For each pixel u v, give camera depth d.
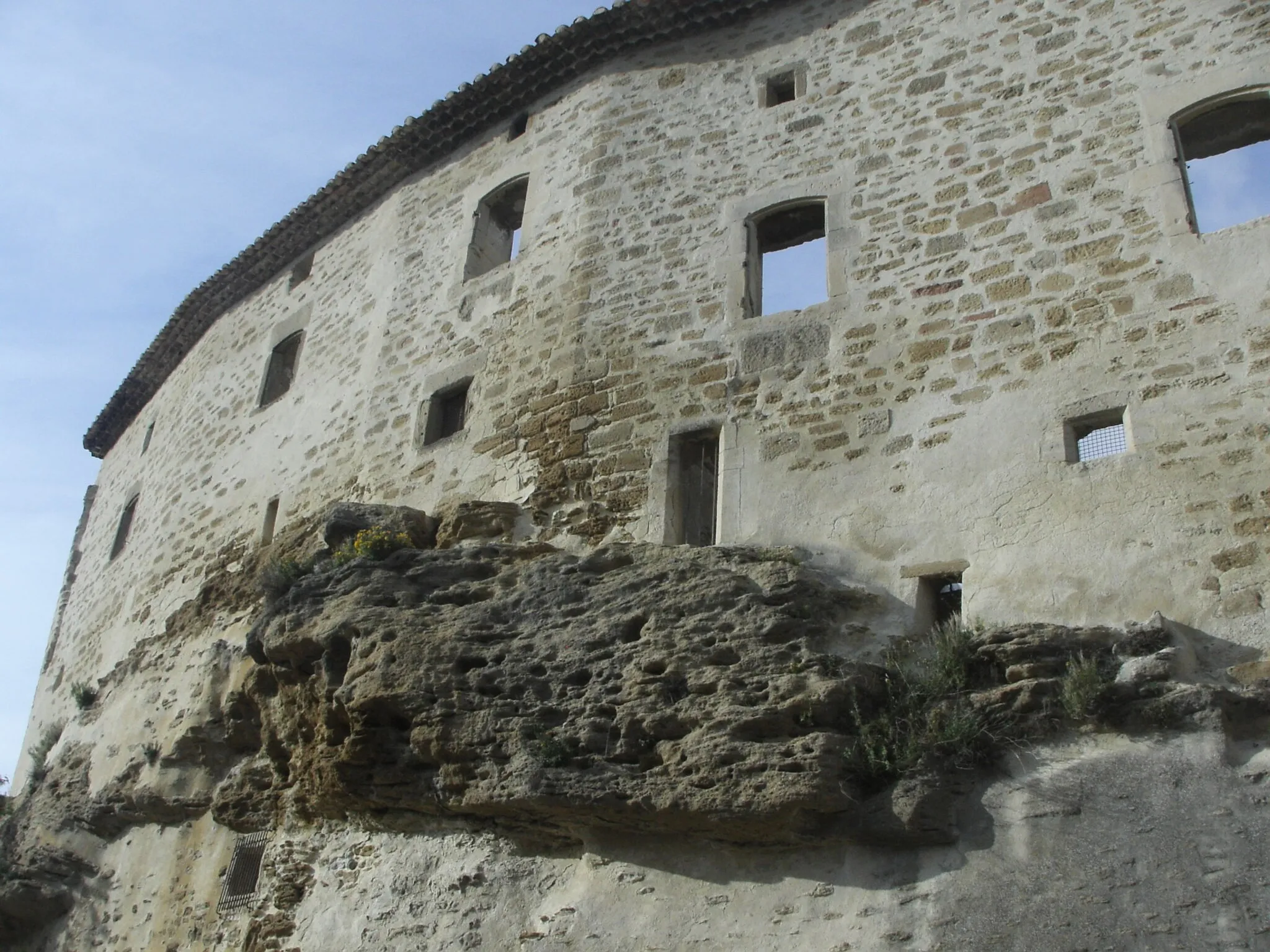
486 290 14.61
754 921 8.75
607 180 14.03
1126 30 11.73
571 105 15.18
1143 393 9.90
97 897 15.30
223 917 12.76
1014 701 8.80
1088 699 8.52
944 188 11.86
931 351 11.05
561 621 10.51
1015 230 11.24
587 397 12.59
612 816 9.45
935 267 11.47
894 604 10.05
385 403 14.99
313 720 11.71
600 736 9.66
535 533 12.12
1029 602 9.53
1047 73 11.93
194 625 16.23
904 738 8.91
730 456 11.46
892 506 10.51
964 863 8.28
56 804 16.94
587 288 13.32
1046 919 7.71
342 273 17.75
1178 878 7.53
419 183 17.09
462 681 10.44
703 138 13.72
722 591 10.02
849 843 8.77
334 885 11.22
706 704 9.40
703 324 12.39
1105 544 9.48
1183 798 7.89
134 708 16.50
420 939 10.20
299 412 16.81
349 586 11.78
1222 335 9.82
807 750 8.83
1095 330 10.39
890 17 13.32
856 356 11.39
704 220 13.09
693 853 9.33
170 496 19.14
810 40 13.77
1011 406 10.44
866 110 12.84
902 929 8.16
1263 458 9.20
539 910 9.73
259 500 16.61
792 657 9.45
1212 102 10.91
